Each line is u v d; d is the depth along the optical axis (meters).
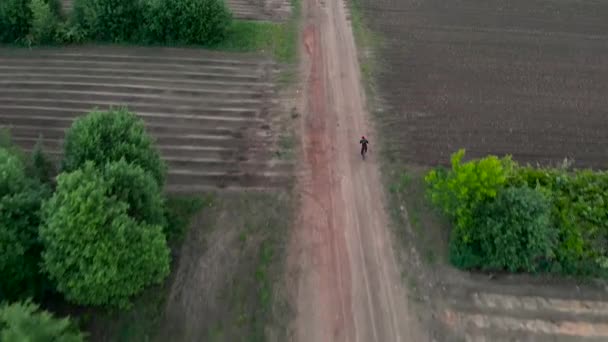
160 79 40.62
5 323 17.48
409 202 29.98
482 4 53.91
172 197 29.73
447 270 26.20
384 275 26.00
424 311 24.41
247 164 32.50
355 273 26.08
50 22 44.09
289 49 44.75
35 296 22.70
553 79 41.84
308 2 53.03
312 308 24.44
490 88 40.41
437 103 38.38
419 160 33.00
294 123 36.09
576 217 25.80
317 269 26.20
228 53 44.16
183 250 26.78
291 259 26.62
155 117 36.41
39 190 23.44
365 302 24.77
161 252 22.28
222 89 39.56
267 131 35.31
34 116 36.28
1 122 35.56
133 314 23.75
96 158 24.73
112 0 43.47
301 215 29.09
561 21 50.94
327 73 41.59
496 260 25.08
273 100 38.41
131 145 25.41
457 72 42.34
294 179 31.48
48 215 20.78
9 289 21.20
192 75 41.12
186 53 44.09
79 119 26.47
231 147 33.84
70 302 23.67
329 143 34.31
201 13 43.28
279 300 24.66
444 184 25.62
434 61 43.72
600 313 24.55
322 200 30.09
